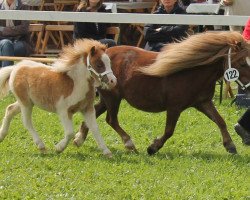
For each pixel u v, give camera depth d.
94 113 11.55
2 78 11.98
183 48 11.22
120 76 11.79
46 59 16.09
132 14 15.70
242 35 11.98
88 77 11.24
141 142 12.79
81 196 9.36
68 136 11.50
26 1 21.39
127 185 9.84
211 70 11.28
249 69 11.00
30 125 11.85
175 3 16.36
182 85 11.34
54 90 11.37
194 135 13.09
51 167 10.74
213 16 15.30
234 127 12.78
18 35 18.03
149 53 11.77
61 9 22.16
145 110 11.84
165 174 10.41
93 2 17.23
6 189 9.69
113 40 16.89
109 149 12.01
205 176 10.29
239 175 10.41
